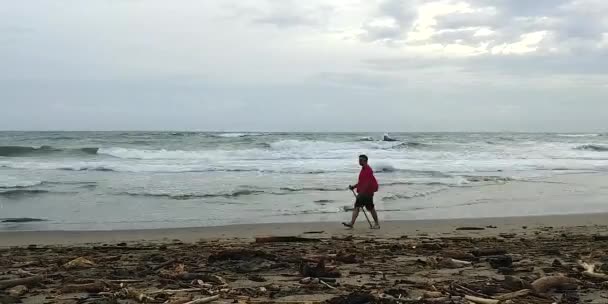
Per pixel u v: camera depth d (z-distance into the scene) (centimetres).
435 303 471
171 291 530
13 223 1229
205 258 750
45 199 1566
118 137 5022
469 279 600
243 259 711
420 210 1453
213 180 2041
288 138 5131
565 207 1531
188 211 1405
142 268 679
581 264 655
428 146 4116
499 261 686
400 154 3266
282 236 1026
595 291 535
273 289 545
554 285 537
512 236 1029
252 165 2581
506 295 502
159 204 1510
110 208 1437
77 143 4031
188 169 2383
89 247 916
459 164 2819
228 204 1523
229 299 498
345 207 1475
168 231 1123
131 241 1000
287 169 2434
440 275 629
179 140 4425
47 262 739
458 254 756
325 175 2248
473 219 1298
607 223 1248
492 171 2583
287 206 1495
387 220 1284
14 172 2200
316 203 1548
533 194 1800
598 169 2752
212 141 4262
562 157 3459
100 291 545
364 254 790
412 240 977
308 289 547
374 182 1162
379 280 600
